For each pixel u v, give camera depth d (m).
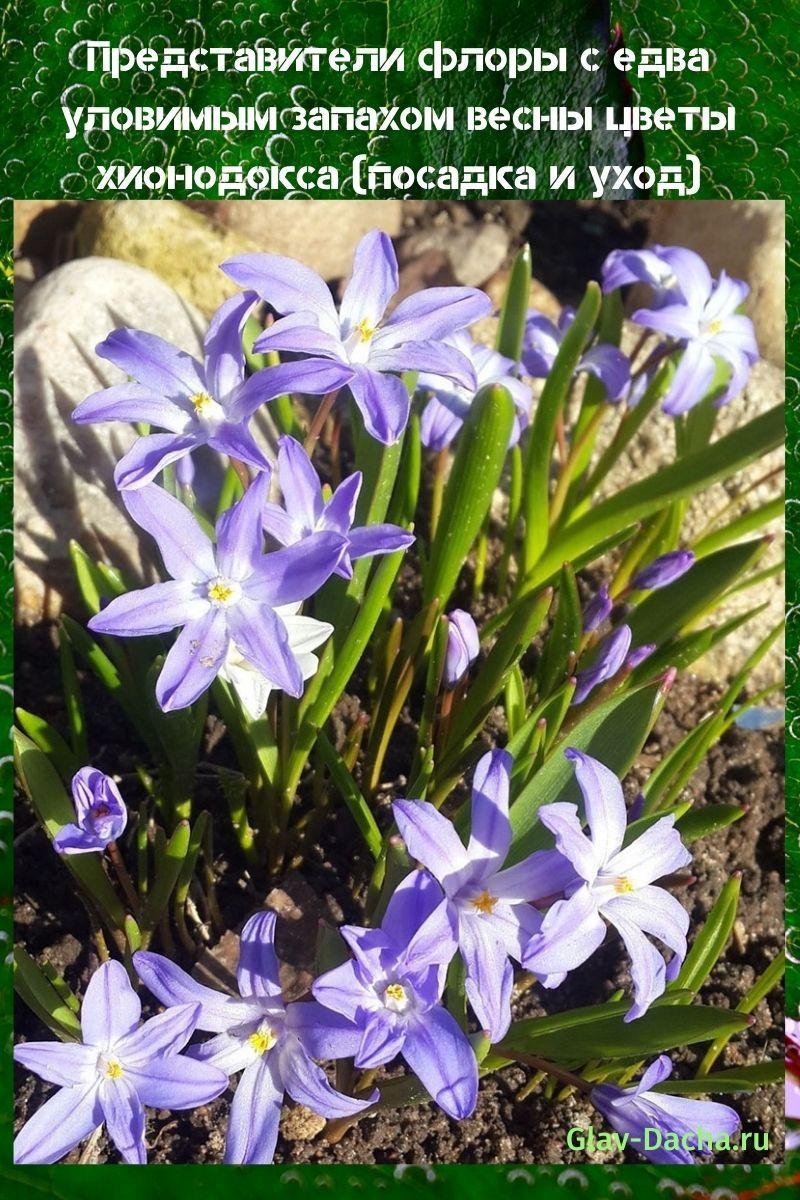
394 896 0.16
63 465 0.26
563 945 0.15
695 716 0.29
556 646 0.23
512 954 0.16
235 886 0.23
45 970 0.19
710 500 0.32
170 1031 0.16
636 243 0.40
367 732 0.26
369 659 0.27
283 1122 0.20
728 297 0.25
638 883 0.16
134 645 0.22
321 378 0.17
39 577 0.26
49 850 0.24
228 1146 0.17
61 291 0.28
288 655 0.17
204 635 0.17
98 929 0.21
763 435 0.23
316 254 0.36
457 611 0.20
